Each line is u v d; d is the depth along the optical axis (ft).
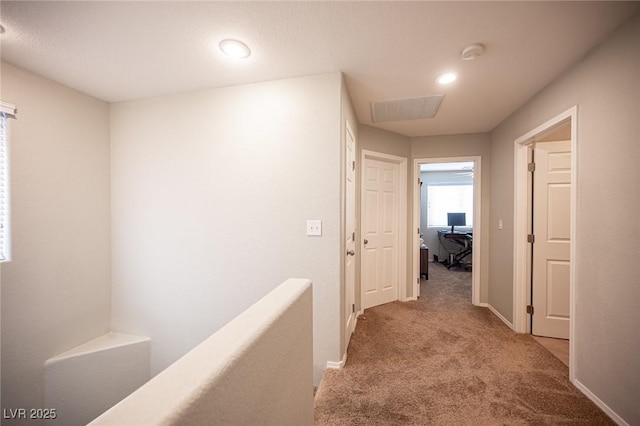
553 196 8.03
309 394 3.85
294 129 6.57
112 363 7.20
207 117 7.14
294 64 5.96
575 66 5.73
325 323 6.40
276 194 6.72
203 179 7.21
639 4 4.14
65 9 4.27
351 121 7.90
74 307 7.06
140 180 7.66
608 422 4.67
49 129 6.55
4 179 5.84
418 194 11.71
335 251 6.36
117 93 7.34
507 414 4.88
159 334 7.57
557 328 7.98
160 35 4.97
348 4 4.22
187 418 1.40
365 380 5.89
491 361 6.68
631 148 4.45
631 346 4.43
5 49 5.35
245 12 4.39
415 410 4.97
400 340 7.88
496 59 5.71
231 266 7.04
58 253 6.72
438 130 10.72
